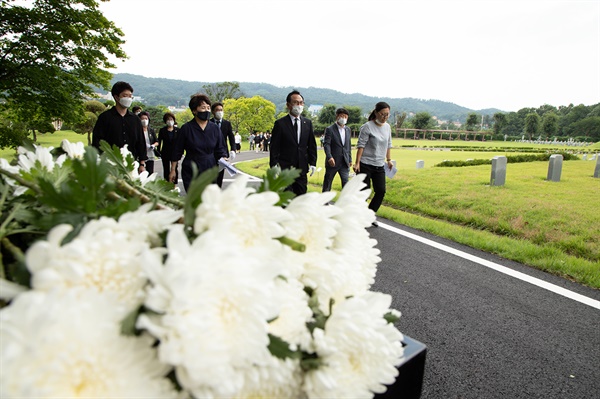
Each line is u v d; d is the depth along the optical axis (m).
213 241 0.64
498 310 3.76
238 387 0.66
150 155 9.30
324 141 7.54
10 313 0.53
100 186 0.75
